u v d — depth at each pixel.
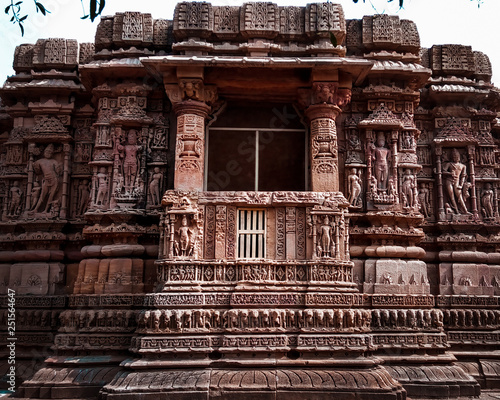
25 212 11.90
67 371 9.42
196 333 8.97
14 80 12.62
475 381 9.48
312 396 8.20
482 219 12.21
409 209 11.21
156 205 11.07
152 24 11.76
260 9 11.01
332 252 9.64
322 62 9.91
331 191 10.15
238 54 10.88
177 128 10.43
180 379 8.35
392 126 11.33
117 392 8.09
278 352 8.88
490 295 11.27
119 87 11.35
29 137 12.01
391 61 11.62
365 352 9.15
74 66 12.41
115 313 10.04
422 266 10.90
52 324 10.91
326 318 9.05
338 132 11.58
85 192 12.05
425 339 10.09
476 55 12.89
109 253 10.66
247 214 9.94
